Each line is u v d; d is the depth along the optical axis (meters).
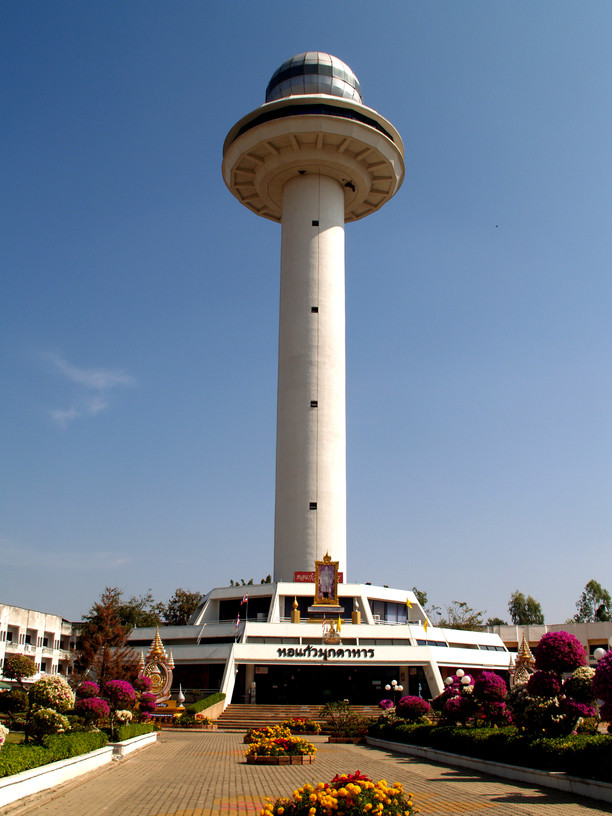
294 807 15.70
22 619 72.44
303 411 61.94
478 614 95.44
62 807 18.94
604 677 20.23
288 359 63.62
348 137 64.31
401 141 70.62
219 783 23.70
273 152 66.31
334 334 64.12
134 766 28.08
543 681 24.77
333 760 31.02
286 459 61.59
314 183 67.12
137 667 53.12
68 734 25.84
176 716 47.75
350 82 69.75
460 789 21.95
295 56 70.31
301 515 60.06
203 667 59.19
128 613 86.62
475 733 28.23
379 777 24.94
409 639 57.91
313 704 55.56
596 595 106.12
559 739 23.28
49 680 25.44
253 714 50.34
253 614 61.94
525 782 23.23
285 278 65.88
